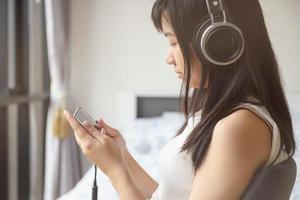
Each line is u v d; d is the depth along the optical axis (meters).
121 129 2.91
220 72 0.68
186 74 0.69
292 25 2.88
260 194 0.62
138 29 3.03
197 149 0.65
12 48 2.49
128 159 0.96
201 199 0.62
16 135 2.55
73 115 0.86
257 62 0.67
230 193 0.60
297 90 2.92
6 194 2.39
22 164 2.62
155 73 3.05
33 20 2.66
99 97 3.10
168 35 0.72
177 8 0.67
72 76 3.09
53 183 2.61
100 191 1.60
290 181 0.67
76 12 3.04
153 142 2.37
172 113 2.91
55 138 2.62
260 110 0.64
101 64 3.08
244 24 0.66
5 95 2.16
